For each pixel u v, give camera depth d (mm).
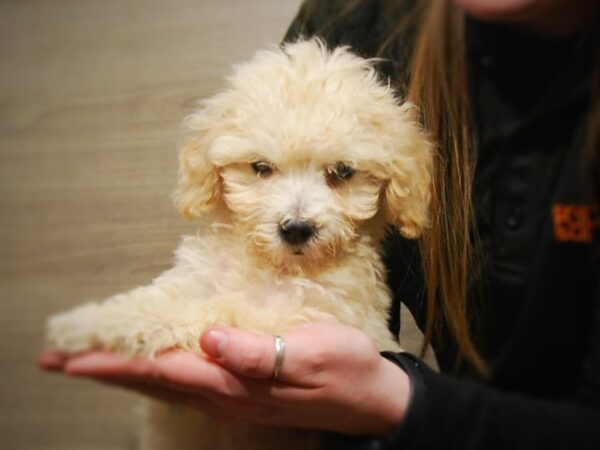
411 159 931
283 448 887
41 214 1007
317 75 908
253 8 996
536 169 942
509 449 777
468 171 949
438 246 940
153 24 1003
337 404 760
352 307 884
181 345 731
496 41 987
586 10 902
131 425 1002
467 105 980
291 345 715
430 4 1043
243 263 884
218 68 953
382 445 797
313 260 894
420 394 793
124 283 917
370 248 959
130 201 955
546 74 976
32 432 1026
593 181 883
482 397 815
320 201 874
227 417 787
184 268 890
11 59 1079
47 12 1066
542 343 939
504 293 960
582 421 806
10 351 1035
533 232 929
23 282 998
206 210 934
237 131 890
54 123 1030
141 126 971
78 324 674
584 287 906
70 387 1038
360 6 1058
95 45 1029
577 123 924
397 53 1040
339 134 861
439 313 943
